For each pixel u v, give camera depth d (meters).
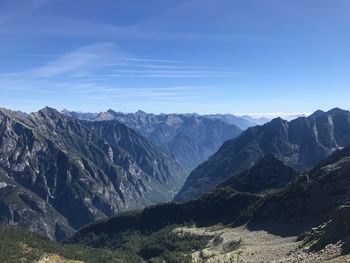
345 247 180.50
